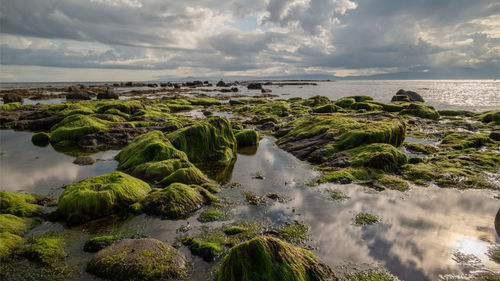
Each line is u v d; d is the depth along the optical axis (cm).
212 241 989
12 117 3734
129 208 1202
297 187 1550
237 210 1259
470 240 1012
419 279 812
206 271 841
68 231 1059
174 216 1170
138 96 8625
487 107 5828
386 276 822
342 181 1608
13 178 1673
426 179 1612
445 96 9112
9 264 859
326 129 2586
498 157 1942
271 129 3422
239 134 2667
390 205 1302
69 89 9844
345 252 935
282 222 1142
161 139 2061
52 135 2686
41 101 6619
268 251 705
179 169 1575
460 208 1270
